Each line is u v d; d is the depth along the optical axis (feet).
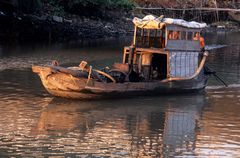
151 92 136.05
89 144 98.99
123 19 341.41
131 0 372.99
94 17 325.01
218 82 163.73
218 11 402.11
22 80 153.17
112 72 134.72
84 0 311.06
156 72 144.36
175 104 131.75
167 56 137.90
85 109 123.34
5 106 123.24
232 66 197.98
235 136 106.73
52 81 127.13
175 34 139.03
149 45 143.74
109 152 95.25
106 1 323.37
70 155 92.94
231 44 288.30
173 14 379.96
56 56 207.51
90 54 220.23
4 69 170.09
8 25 262.06
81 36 291.58
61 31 283.18
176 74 140.05
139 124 112.88
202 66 145.69
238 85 158.92
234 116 122.11
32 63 184.65
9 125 108.99
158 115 120.98
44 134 103.86
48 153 93.50
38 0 284.61
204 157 94.22
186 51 141.49
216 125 114.73
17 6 270.26
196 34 143.54
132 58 140.97
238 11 389.39
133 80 137.80
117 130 108.37
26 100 129.49
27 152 93.71
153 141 102.22
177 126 112.57
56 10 300.40
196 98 139.64
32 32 268.21
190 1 400.67
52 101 129.39
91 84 126.72
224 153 96.53
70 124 111.14
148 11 373.40
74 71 125.59
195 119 118.42
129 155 93.97
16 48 226.99
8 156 91.56
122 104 128.98
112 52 230.68
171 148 98.43
